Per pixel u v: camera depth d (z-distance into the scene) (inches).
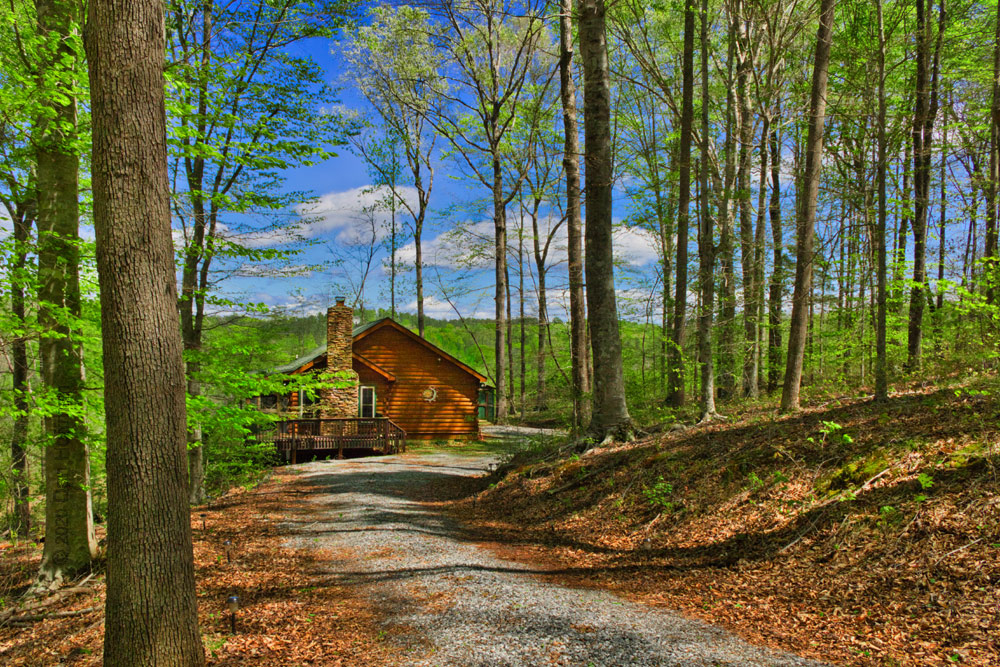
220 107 419.2
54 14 291.6
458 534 372.8
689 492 330.0
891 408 332.5
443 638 204.1
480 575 277.4
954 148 535.5
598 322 470.3
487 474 593.0
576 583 262.1
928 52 492.1
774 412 416.5
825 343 622.2
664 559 277.9
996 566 187.8
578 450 465.1
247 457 631.2
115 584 157.5
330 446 854.5
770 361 644.7
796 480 291.6
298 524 420.8
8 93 265.6
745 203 631.2
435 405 1057.5
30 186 328.8
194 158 447.8
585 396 527.2
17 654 229.9
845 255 681.0
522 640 197.9
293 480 640.4
